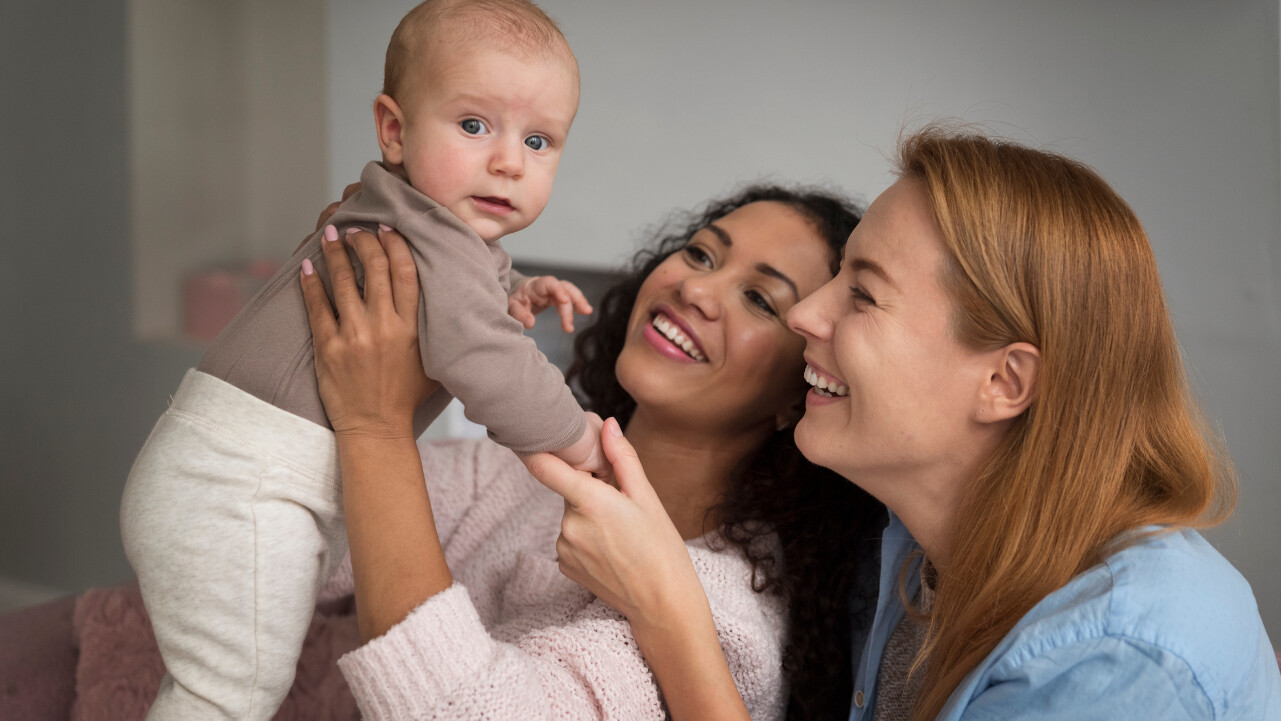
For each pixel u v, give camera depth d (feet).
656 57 8.41
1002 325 2.94
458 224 2.85
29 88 8.71
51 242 8.89
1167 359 3.04
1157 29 7.72
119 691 4.31
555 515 4.40
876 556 4.17
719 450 4.48
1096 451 2.92
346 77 8.39
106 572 9.05
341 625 4.63
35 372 9.03
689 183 8.45
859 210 4.91
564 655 3.22
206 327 8.76
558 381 3.02
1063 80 7.93
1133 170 7.80
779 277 4.23
